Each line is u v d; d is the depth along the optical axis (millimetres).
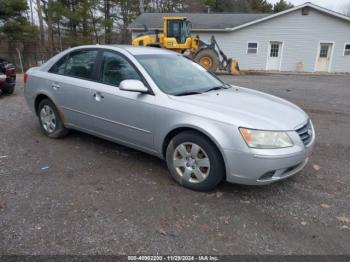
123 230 2689
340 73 22047
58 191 3316
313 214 3010
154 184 3537
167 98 3504
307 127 3473
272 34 22688
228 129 3051
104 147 4660
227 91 4090
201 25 23672
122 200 3174
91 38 29891
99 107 4090
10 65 8812
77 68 4484
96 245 2492
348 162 4340
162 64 4137
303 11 21766
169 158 3537
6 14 20750
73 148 4594
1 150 4445
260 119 3123
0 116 6344
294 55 22891
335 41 22125
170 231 2695
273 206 3141
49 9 26922
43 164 3996
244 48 23344
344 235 2701
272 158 2971
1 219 2785
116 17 36375
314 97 9859
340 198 3324
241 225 2809
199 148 3273
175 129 3412
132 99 3715
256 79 16094
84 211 2953
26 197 3174
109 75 4078
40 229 2664
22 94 9172
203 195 3316
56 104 4691
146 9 40594
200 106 3309
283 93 10656
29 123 5859
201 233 2682
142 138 3770
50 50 24703
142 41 18250
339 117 7051
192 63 4703
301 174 3906
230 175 3131
